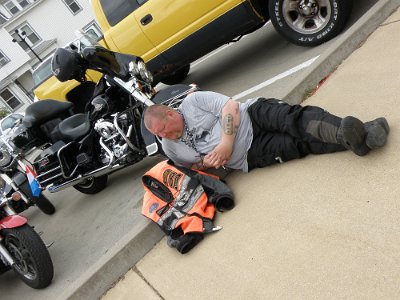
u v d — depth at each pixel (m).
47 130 4.81
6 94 24.88
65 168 4.42
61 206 6.04
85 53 3.58
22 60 24.31
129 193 4.79
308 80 3.52
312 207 2.29
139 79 3.61
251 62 6.06
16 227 3.45
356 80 3.17
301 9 4.50
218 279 2.29
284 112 2.51
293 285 1.95
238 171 3.03
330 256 1.96
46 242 4.95
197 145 2.79
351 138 2.21
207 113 2.71
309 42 4.63
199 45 5.22
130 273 2.85
